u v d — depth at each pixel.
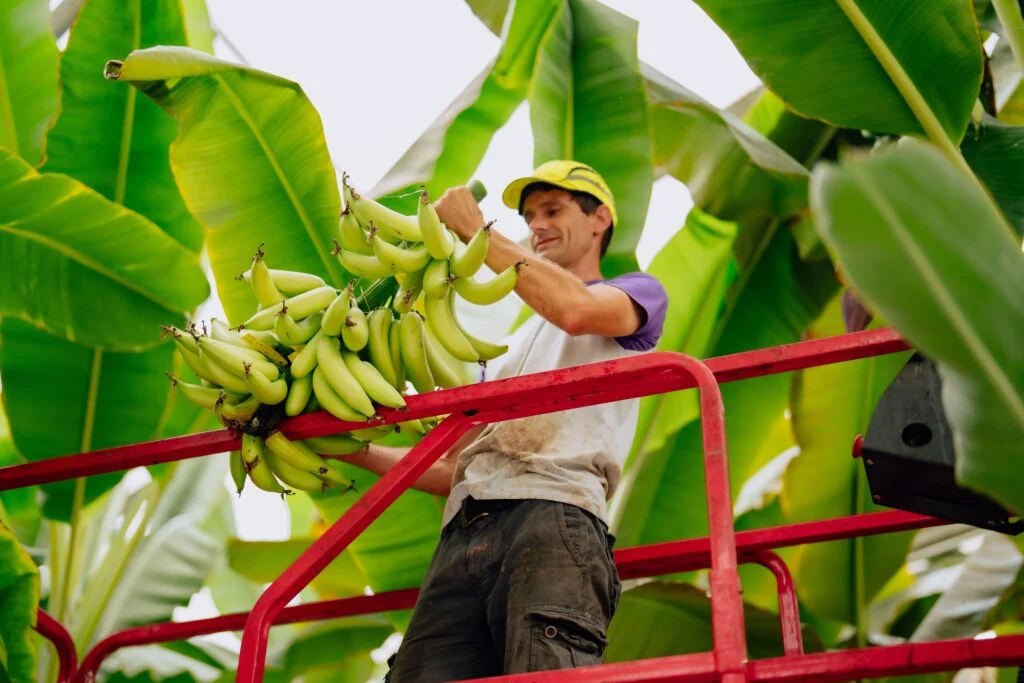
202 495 5.55
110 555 4.95
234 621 3.30
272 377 2.84
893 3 3.70
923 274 1.74
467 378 3.13
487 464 2.87
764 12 3.78
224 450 2.93
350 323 2.79
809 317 4.61
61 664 3.28
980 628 4.31
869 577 4.49
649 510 4.50
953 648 2.12
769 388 4.59
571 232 3.33
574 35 4.68
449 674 2.72
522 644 2.55
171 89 4.02
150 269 3.80
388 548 4.23
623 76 4.57
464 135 4.72
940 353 1.76
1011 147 4.08
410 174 4.28
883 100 3.71
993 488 1.81
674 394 4.71
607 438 2.89
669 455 4.56
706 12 3.82
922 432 2.53
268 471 2.87
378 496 2.68
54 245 3.73
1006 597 4.36
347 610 3.25
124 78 3.61
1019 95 4.99
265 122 4.09
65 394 4.18
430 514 4.25
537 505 2.73
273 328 2.88
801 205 4.42
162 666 4.91
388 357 2.86
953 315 1.75
